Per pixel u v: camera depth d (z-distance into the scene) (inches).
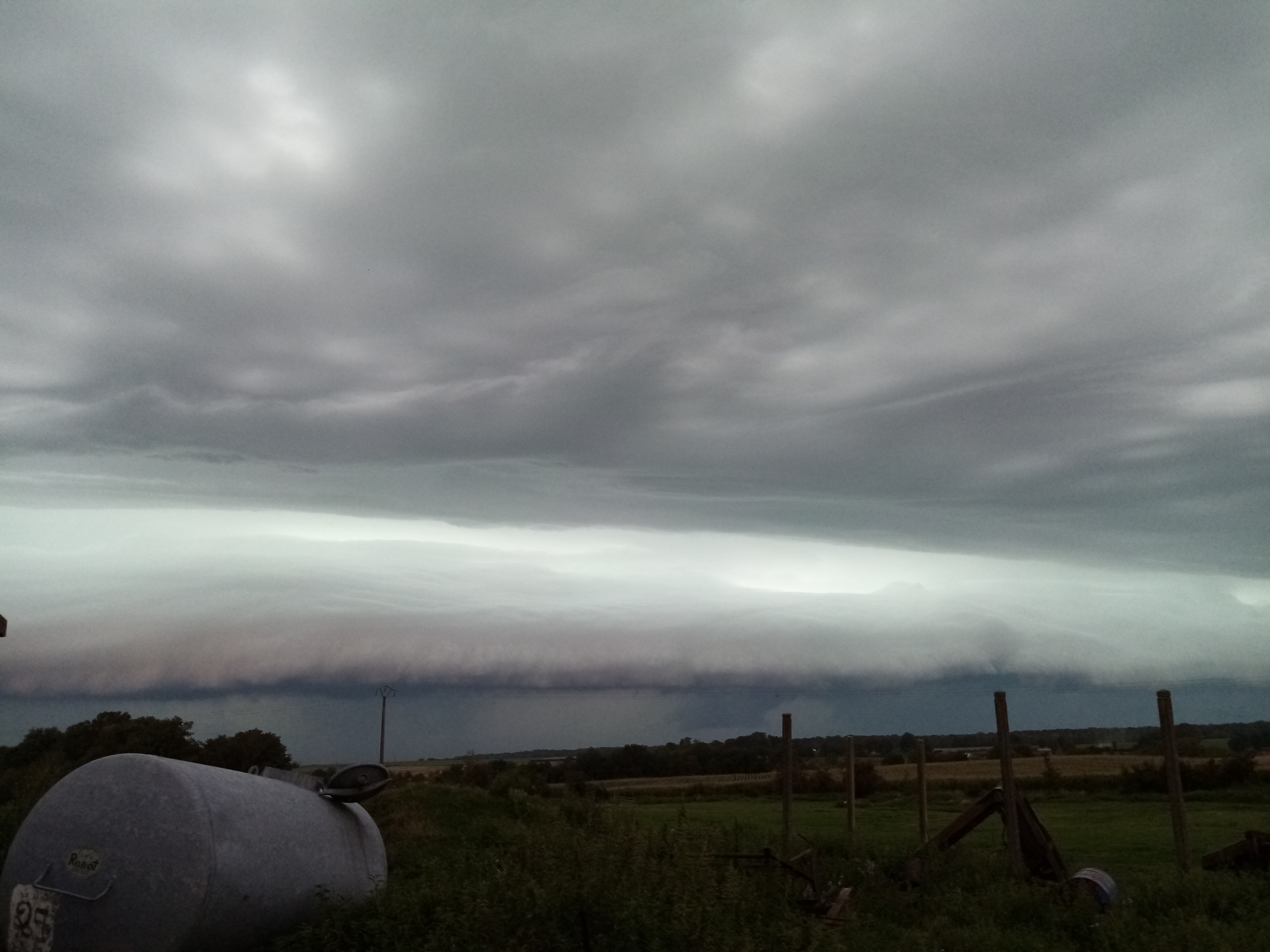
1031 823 738.2
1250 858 676.7
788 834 794.8
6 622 491.2
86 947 364.5
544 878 401.4
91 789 384.2
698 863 457.1
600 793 1391.5
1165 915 546.6
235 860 378.9
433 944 361.1
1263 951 439.5
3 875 384.2
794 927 431.2
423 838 791.7
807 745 3464.6
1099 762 2529.5
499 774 1258.6
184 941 362.0
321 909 413.4
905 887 672.4
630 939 364.8
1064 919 539.8
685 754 2866.6
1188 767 1736.0
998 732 735.7
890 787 2026.3
